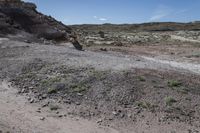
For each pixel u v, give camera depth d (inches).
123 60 684.7
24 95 466.3
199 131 365.7
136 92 456.4
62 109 414.9
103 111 409.4
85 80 497.7
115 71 538.3
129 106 421.7
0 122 354.3
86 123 375.2
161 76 536.1
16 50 754.8
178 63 1088.2
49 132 342.6
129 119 389.7
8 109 406.9
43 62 611.5
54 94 462.9
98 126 368.5
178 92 465.1
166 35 3176.7
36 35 1184.2
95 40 2031.3
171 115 399.5
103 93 454.3
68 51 777.6
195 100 443.8
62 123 371.9
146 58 1180.5
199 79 558.6
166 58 1238.3
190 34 3422.7
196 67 981.2
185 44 2063.2
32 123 364.2
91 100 438.9
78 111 409.4
